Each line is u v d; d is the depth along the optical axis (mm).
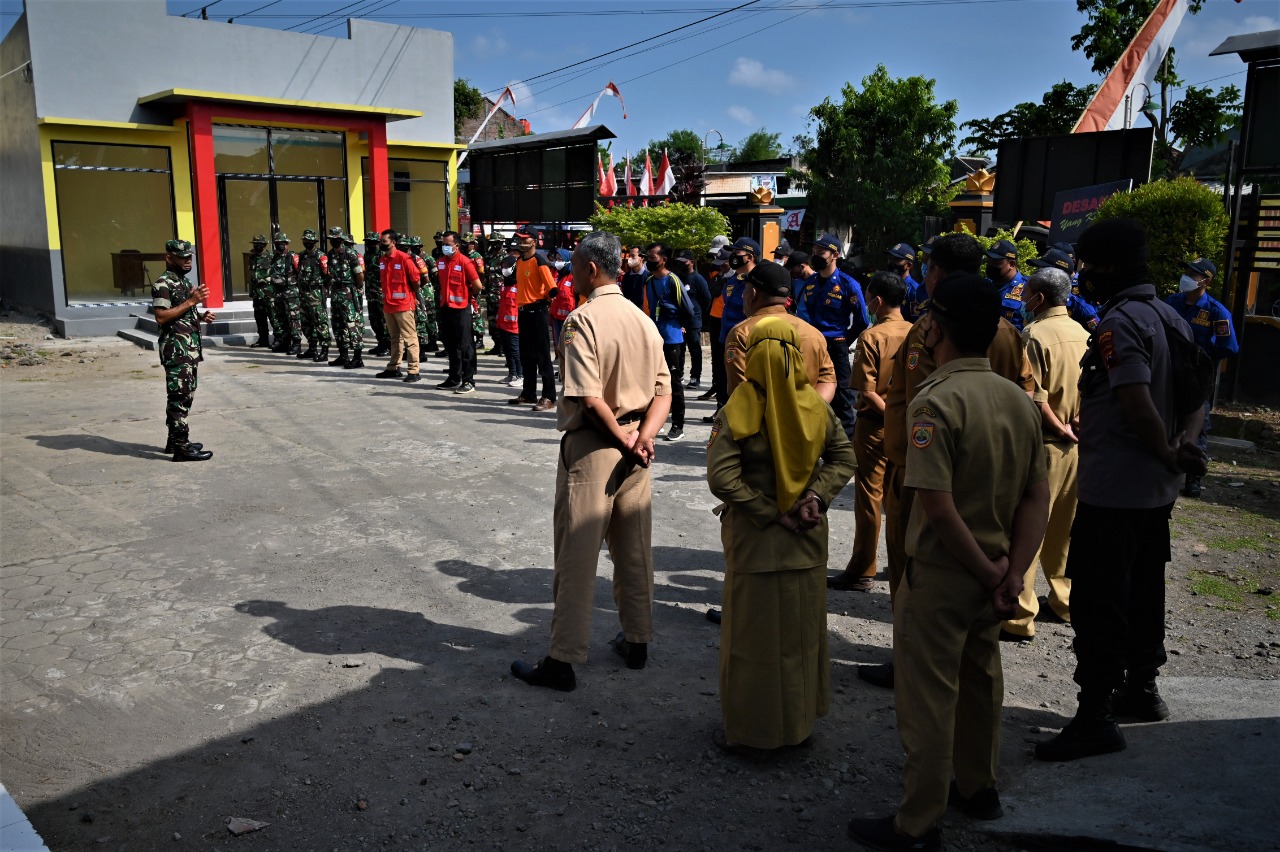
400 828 3027
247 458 7969
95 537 5934
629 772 3373
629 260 9656
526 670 4117
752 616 3311
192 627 4609
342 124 18625
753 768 3396
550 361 10055
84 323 16234
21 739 3582
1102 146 13531
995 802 3021
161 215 17516
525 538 6031
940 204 28859
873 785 3291
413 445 8492
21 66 16391
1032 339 4598
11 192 17938
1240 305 10109
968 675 2920
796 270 7352
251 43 17906
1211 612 4918
